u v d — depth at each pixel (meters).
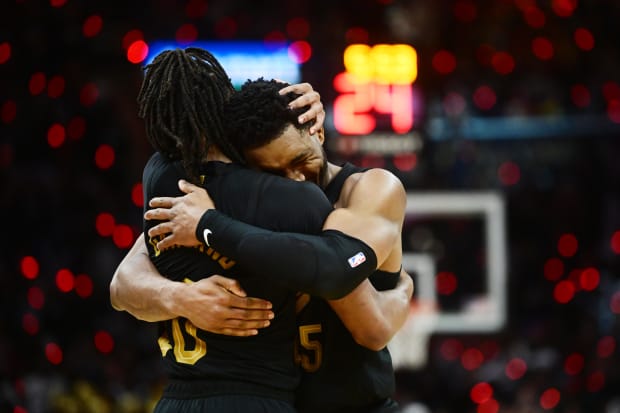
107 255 18.61
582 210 22.12
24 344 16.45
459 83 21.53
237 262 5.27
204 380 5.33
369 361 5.80
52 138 19.53
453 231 19.59
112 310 18.12
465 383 18.12
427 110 20.22
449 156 20.41
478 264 19.48
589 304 21.19
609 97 22.14
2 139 19.41
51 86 19.81
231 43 19.92
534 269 21.75
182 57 5.50
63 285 18.03
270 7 21.09
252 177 5.43
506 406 17.50
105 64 20.34
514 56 22.28
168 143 5.57
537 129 21.91
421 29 21.16
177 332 5.50
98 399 15.38
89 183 19.44
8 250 18.44
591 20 22.64
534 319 21.08
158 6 20.92
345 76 17.78
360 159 17.77
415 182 19.56
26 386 15.19
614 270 21.52
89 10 20.52
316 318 5.77
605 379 17.83
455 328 19.03
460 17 21.83
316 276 5.16
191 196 5.43
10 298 17.48
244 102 5.43
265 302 5.34
